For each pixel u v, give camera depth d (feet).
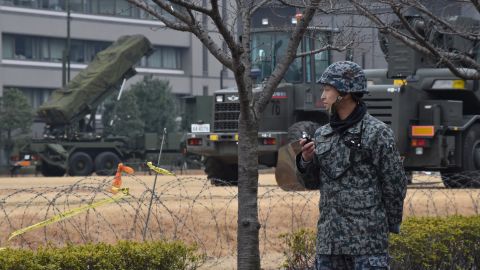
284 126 100.37
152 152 182.60
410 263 42.37
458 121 92.48
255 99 40.04
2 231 51.42
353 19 54.24
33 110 252.01
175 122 264.93
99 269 34.65
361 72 28.04
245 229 38.96
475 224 46.09
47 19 307.37
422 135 90.38
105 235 51.80
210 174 106.52
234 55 35.86
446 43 76.43
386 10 53.57
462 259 45.11
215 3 34.30
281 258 51.44
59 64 313.12
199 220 56.03
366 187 27.55
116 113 243.60
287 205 60.64
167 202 61.05
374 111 90.07
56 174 172.96
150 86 262.06
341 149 27.73
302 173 28.66
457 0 54.54
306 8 39.11
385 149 27.53
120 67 172.86
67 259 34.19
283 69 39.32
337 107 28.17
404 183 27.73
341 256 27.84
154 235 53.06
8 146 241.96
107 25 308.81
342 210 27.61
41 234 51.06
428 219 47.29
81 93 170.30
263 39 95.20
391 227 28.07
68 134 171.94
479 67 52.21
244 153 38.91
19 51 307.99
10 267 32.86
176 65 323.98
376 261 27.40
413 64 92.17
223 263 49.52
